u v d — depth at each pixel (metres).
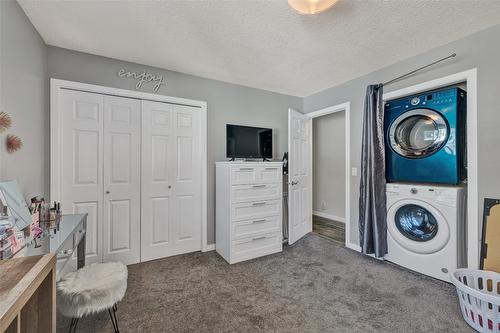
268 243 2.79
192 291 1.99
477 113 1.95
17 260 0.89
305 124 3.59
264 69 2.70
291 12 1.68
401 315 1.67
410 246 2.29
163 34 1.97
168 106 2.75
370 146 2.58
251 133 3.12
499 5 1.61
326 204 4.78
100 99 2.39
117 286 1.35
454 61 2.08
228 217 2.58
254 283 2.12
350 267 2.44
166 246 2.74
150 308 1.75
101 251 2.40
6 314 0.59
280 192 2.89
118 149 2.48
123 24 1.83
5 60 1.42
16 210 1.32
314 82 3.12
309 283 2.12
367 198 2.60
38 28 1.88
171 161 2.77
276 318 1.64
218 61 2.49
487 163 1.90
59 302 1.24
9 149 1.46
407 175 2.40
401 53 2.31
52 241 1.27
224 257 2.67
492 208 1.84
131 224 2.54
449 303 1.80
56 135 2.15
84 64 2.29
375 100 2.59
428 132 2.30
